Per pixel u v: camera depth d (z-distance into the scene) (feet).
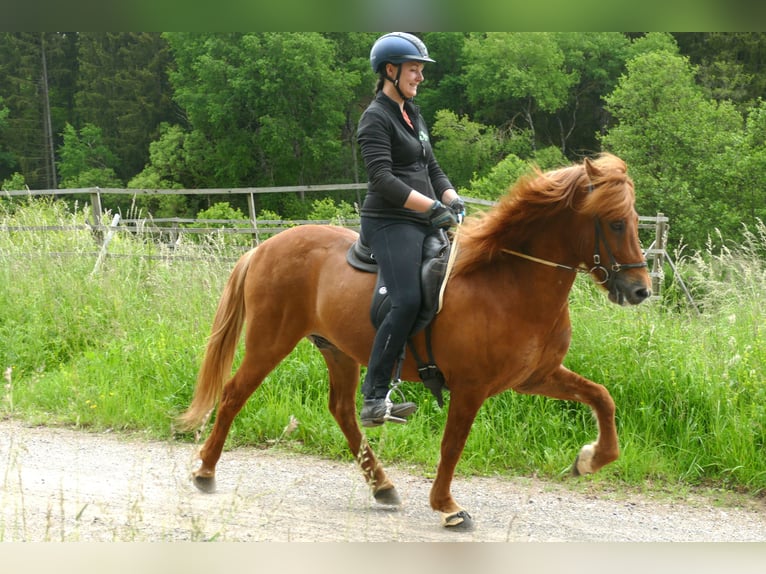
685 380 21.12
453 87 154.30
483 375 14.97
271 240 17.83
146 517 15.47
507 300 14.84
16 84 174.60
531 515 16.76
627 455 19.42
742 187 92.38
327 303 16.51
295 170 146.30
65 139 163.12
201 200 150.51
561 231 14.65
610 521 16.51
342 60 148.97
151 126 170.19
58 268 33.37
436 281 15.14
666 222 34.40
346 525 15.60
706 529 16.16
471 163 135.03
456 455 15.42
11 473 18.24
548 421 20.68
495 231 14.88
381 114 15.53
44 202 49.37
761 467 18.83
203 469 17.53
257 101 136.36
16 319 30.32
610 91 146.72
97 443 21.49
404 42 15.44
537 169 15.19
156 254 35.99
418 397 22.57
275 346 17.38
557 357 15.40
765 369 21.07
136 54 173.06
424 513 16.76
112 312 30.48
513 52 137.59
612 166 14.23
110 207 152.46
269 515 15.29
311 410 22.35
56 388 25.18
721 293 26.53
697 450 19.70
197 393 18.12
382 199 15.67
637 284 13.92
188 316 28.66
